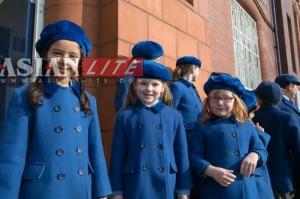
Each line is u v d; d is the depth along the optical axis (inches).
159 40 158.7
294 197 117.1
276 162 113.7
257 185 94.0
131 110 89.5
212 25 225.9
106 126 126.3
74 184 61.7
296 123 115.8
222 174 86.0
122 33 135.9
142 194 78.7
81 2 139.2
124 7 139.9
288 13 448.5
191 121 112.0
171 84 116.4
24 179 59.5
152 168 81.4
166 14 167.2
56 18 136.6
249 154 92.5
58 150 61.7
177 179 86.1
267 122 119.3
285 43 405.1
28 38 137.9
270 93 122.0
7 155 58.1
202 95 186.7
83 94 70.9
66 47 68.4
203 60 194.9
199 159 91.1
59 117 64.2
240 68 282.8
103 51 137.3
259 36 341.7
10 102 64.1
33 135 61.9
